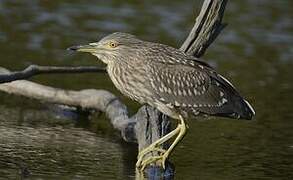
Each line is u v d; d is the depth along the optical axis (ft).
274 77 67.00
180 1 85.05
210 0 48.96
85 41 70.95
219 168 45.70
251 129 54.24
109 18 78.18
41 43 69.77
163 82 43.80
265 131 53.93
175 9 82.28
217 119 56.34
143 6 82.89
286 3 86.94
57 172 43.16
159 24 77.41
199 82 43.93
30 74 50.80
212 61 69.41
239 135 52.70
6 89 56.75
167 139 44.39
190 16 80.33
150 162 43.86
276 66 69.92
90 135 51.34
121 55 44.21
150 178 43.21
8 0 81.35
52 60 65.62
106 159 46.42
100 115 55.93
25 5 80.33
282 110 58.80
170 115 44.96
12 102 57.16
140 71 43.88
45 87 56.24
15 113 54.75
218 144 50.47
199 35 49.08
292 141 51.96
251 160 47.60
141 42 44.55
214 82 44.27
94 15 78.84
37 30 73.26
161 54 44.37
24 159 45.14
